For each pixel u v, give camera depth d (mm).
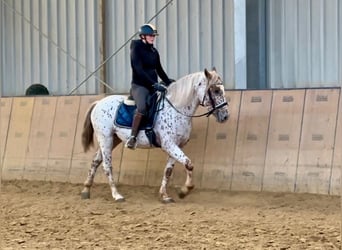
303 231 6742
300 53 10430
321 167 9102
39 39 13406
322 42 10227
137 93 8773
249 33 10602
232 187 9711
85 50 12805
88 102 11445
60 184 11094
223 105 8484
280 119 9602
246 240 6289
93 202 9211
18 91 13812
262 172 9531
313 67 10328
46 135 11734
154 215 8023
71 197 9750
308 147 9266
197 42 11375
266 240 6273
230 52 11023
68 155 11359
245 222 7391
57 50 13164
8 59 13875
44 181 11484
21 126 12094
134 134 8812
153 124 8812
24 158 11867
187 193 8953
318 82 10297
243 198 9164
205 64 11312
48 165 11555
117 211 8414
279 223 7301
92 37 12695
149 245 6145
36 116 11969
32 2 13453
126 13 12219
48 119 11805
